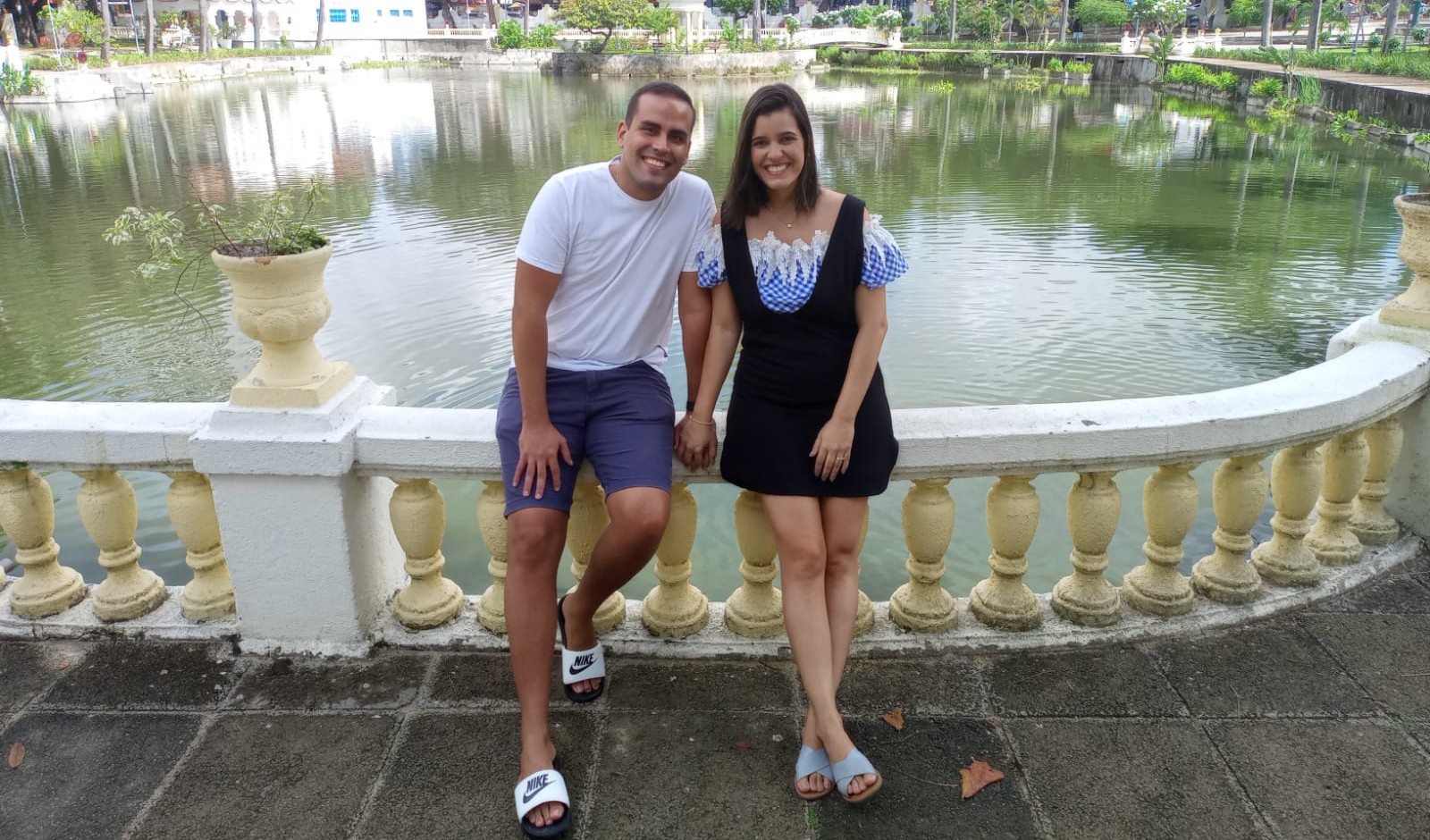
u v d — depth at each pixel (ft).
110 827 7.54
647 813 7.62
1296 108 111.34
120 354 35.73
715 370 8.54
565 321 8.36
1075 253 49.85
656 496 8.00
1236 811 7.59
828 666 7.78
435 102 131.13
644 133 7.68
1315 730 8.41
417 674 9.21
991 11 221.25
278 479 8.89
